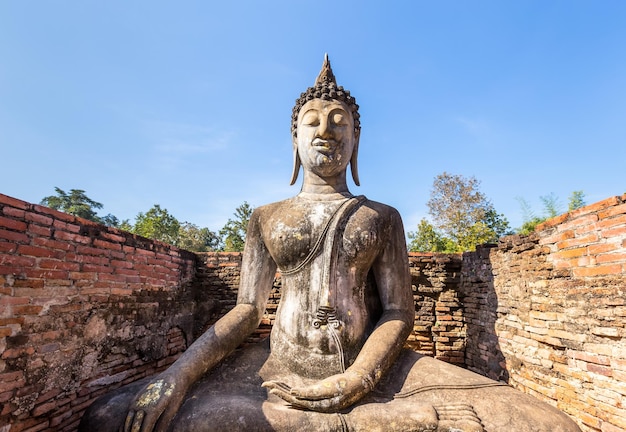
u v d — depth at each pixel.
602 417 3.77
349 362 2.90
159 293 6.23
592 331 3.93
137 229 22.11
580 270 4.12
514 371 5.31
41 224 3.98
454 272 7.10
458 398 2.51
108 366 4.99
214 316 7.43
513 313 5.41
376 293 3.38
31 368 3.81
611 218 3.75
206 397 2.53
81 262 4.54
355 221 3.15
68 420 4.27
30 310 3.82
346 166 3.54
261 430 2.22
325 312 2.92
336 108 3.45
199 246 29.47
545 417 2.34
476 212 18.05
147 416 2.24
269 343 3.29
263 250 3.51
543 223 4.76
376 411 2.37
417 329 6.91
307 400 2.38
